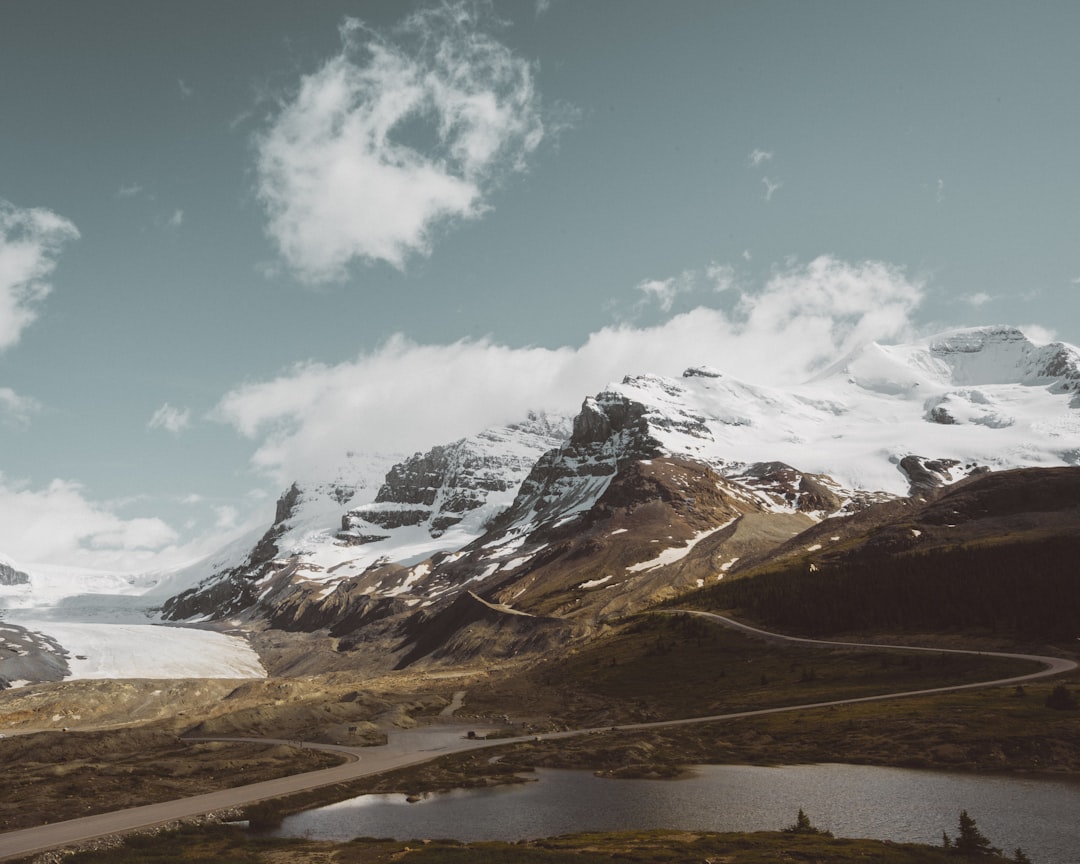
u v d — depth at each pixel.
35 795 90.44
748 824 71.56
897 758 97.12
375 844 67.12
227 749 121.50
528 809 80.56
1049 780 84.19
